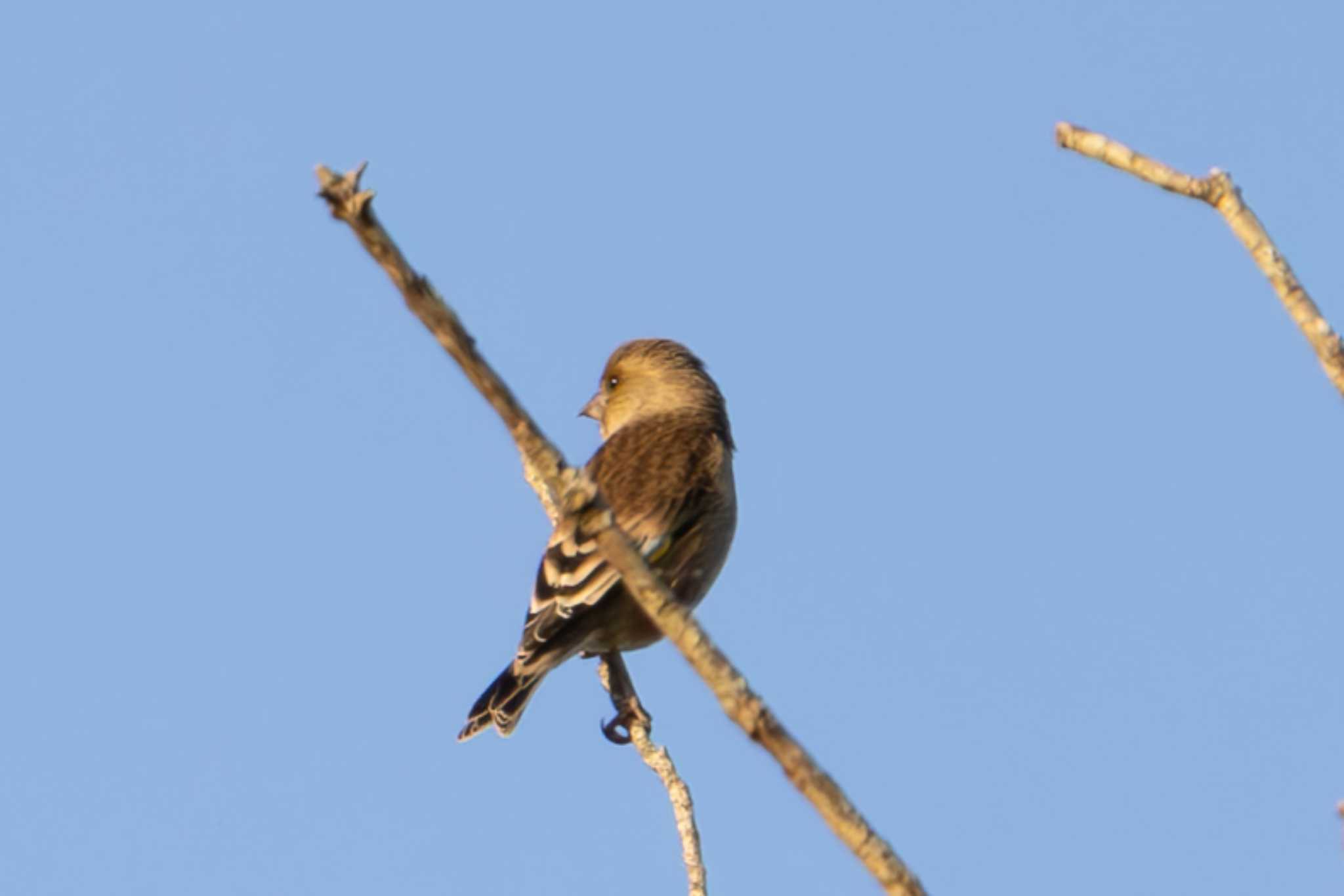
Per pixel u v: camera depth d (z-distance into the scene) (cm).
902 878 567
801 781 573
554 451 577
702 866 895
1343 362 705
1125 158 739
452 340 569
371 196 552
